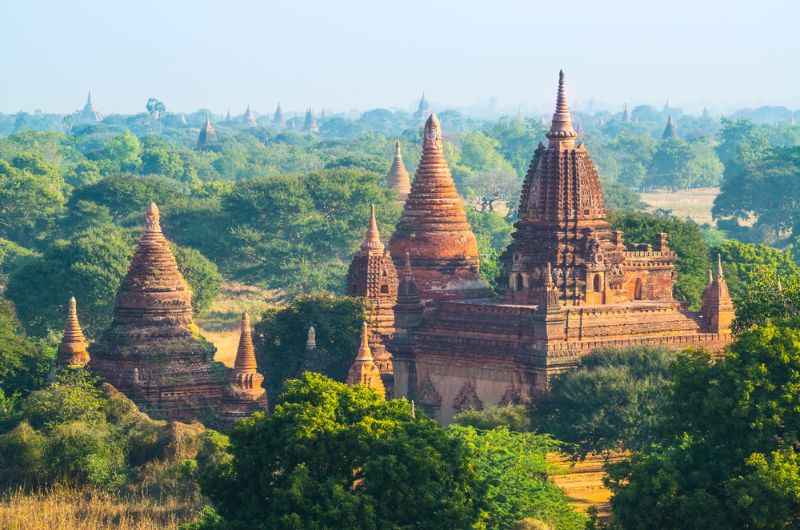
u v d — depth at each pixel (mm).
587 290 152000
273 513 89750
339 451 93438
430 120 168875
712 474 95188
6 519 112312
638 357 141000
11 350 154875
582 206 154500
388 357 164250
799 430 95812
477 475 98375
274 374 164250
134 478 124062
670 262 162500
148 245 152000
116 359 148625
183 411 146625
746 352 98062
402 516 90375
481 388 148750
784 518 90812
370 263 168375
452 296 165375
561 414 137750
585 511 120125
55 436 124938
